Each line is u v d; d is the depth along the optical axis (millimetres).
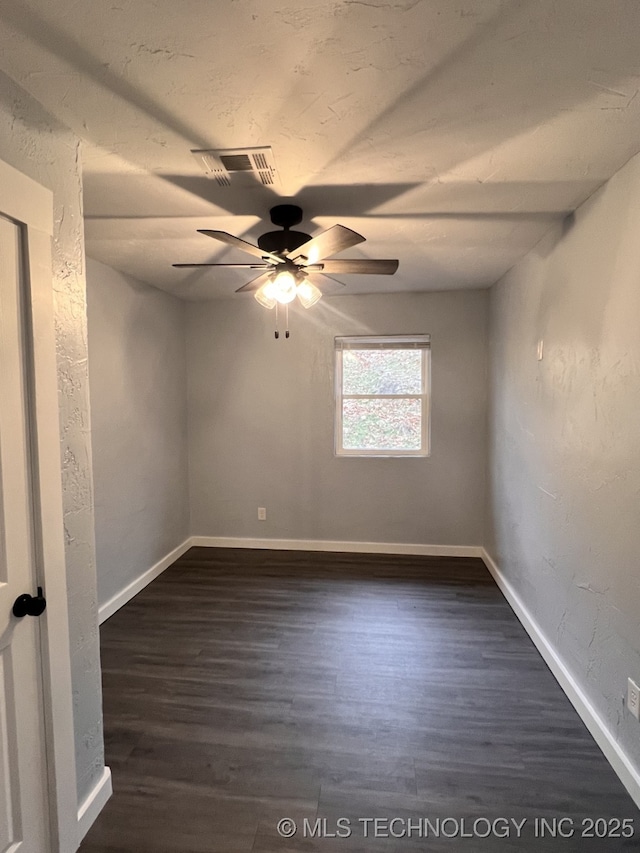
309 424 4262
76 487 1528
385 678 2363
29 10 1061
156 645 2695
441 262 3104
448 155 1710
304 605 3197
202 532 4422
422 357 4168
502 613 3070
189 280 3527
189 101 1386
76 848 1474
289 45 1172
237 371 4320
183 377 4270
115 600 3154
